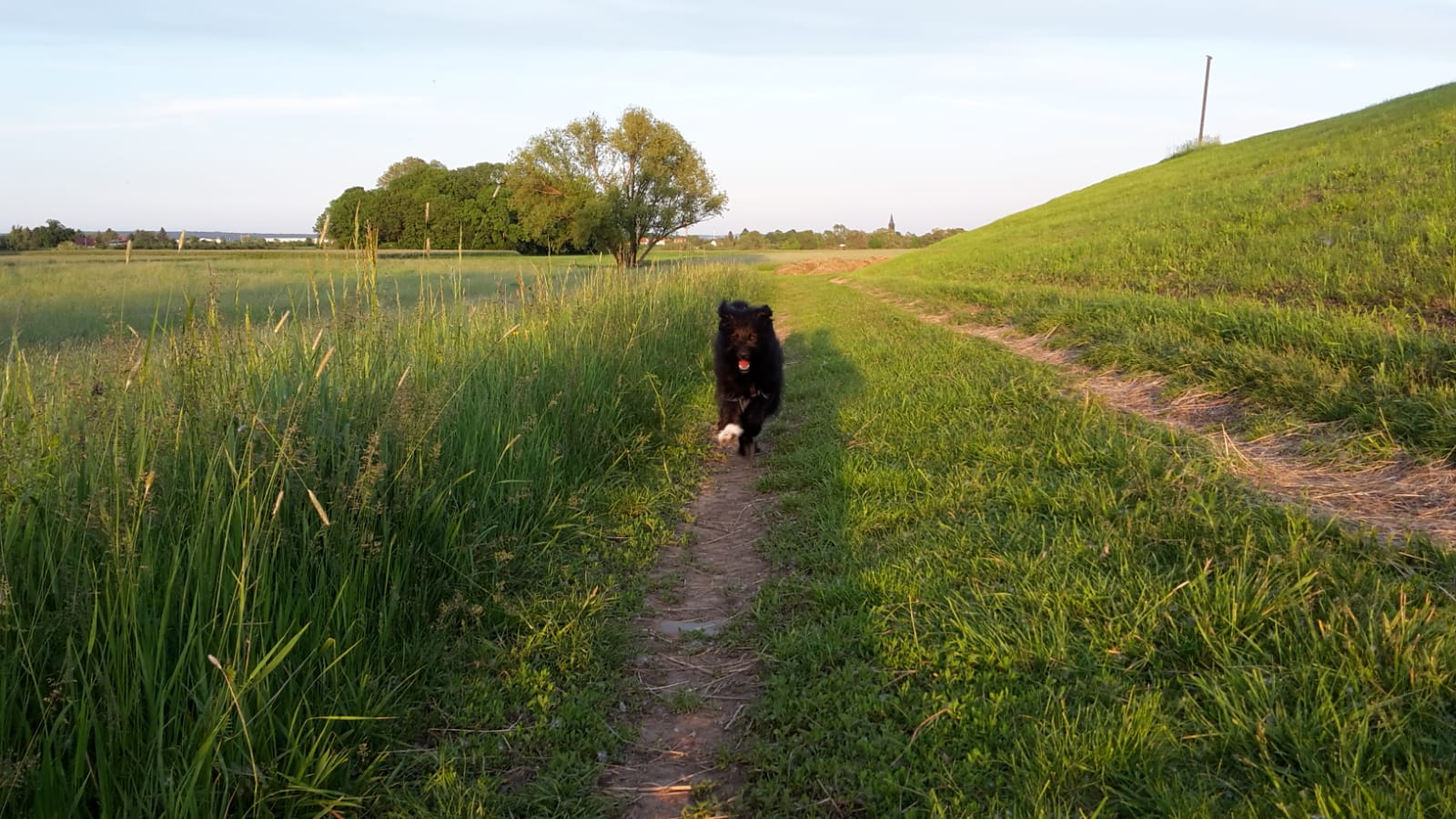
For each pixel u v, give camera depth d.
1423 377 5.46
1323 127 36.38
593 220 50.53
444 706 3.22
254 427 3.22
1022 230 33.09
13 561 2.49
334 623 3.16
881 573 4.02
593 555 4.84
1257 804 2.22
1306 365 6.10
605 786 2.83
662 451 7.21
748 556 4.91
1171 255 16.05
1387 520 3.89
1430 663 2.56
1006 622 3.35
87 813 2.25
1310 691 2.61
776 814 2.57
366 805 2.66
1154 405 6.55
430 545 4.00
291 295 4.95
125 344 3.45
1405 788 2.16
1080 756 2.51
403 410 4.08
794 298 25.11
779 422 8.43
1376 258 10.86
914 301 17.92
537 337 7.27
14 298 14.69
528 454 5.32
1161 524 3.93
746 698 3.35
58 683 2.21
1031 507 4.56
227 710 2.44
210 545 2.85
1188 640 2.99
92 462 2.80
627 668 3.62
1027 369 8.28
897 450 6.22
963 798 2.46
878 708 3.00
